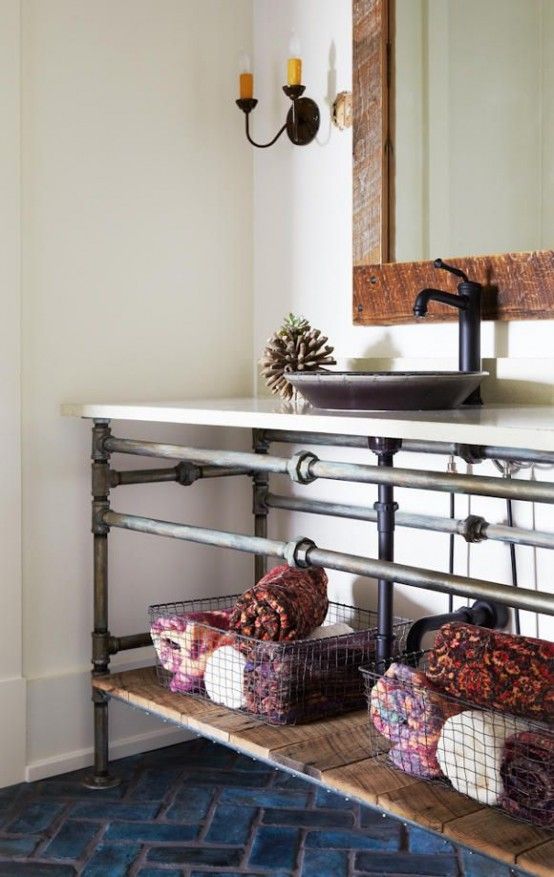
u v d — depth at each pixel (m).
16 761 2.42
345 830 2.15
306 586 2.18
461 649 1.76
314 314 2.64
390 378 1.77
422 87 2.29
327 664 2.06
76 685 2.51
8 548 2.39
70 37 2.46
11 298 2.37
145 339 2.62
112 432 2.56
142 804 2.29
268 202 2.77
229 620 2.21
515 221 2.13
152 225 2.62
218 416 1.97
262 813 2.23
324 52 2.58
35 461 2.45
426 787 1.71
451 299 2.07
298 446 2.73
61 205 2.46
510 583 2.19
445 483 1.68
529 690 1.68
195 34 2.68
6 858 2.03
